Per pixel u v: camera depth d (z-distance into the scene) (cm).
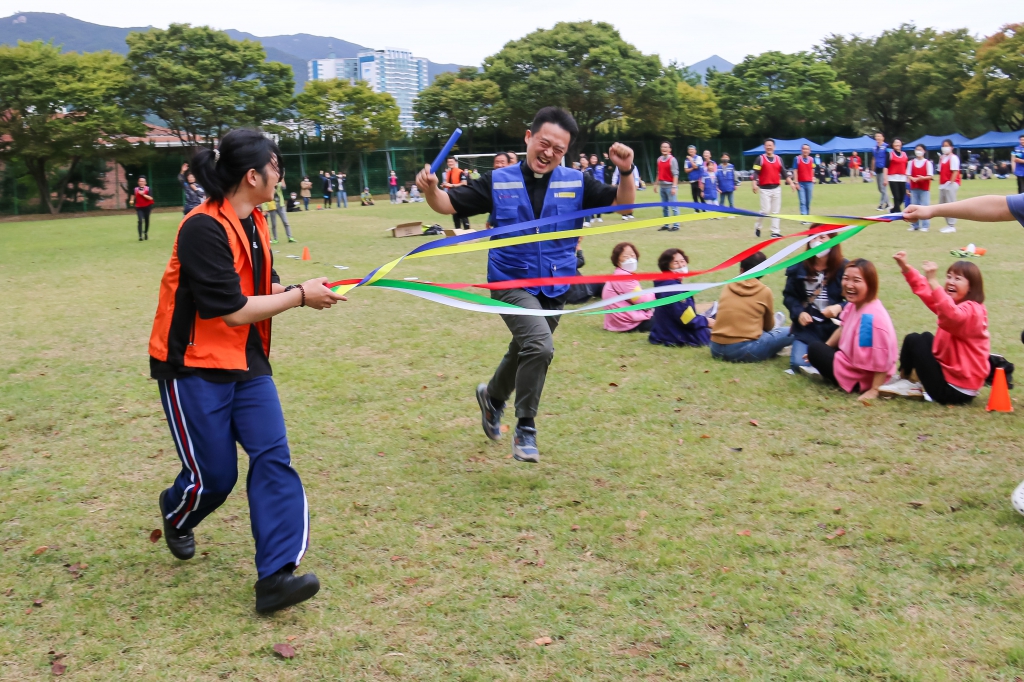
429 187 384
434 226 1784
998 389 514
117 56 3991
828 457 450
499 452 474
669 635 288
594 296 912
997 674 261
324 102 4644
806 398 555
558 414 539
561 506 399
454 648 285
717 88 6006
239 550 361
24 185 3716
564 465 452
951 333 521
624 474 436
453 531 374
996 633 282
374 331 805
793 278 652
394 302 962
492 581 329
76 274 1285
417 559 349
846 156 5441
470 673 269
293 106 4603
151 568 346
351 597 319
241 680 270
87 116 3625
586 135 5000
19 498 420
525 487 421
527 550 354
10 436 517
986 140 4728
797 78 5803
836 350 577
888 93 6122
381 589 325
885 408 529
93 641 292
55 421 545
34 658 283
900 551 342
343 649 285
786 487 412
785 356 666
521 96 4700
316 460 466
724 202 2236
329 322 852
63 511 403
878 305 551
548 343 405
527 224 374
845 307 587
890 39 6166
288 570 304
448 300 356
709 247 1366
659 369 639
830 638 283
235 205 304
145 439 510
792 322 651
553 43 4778
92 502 416
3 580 337
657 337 720
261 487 306
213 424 302
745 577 324
